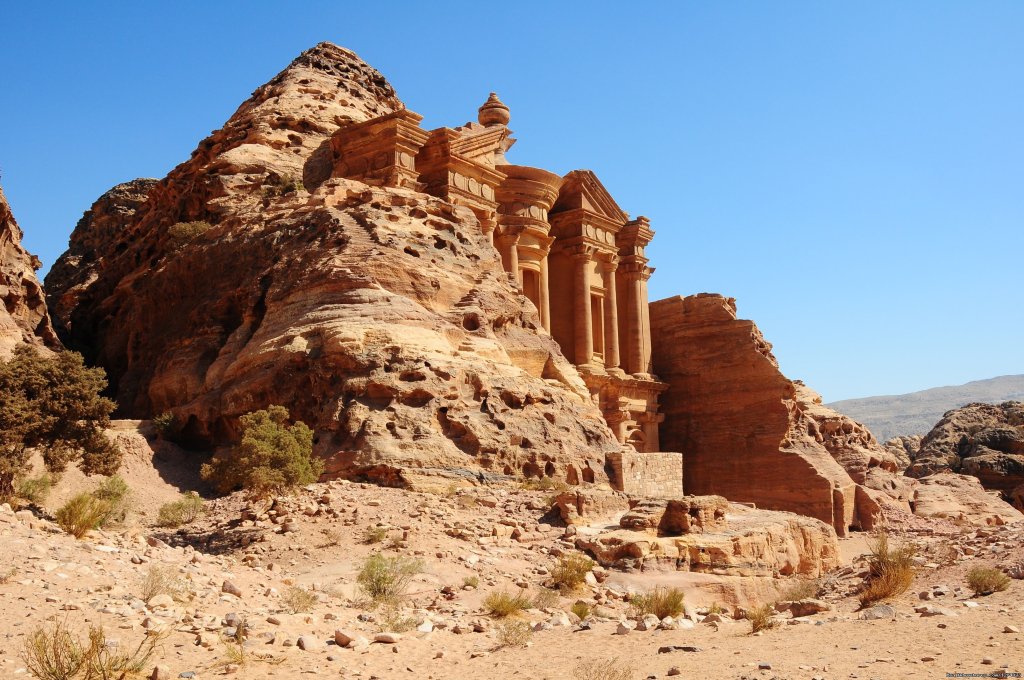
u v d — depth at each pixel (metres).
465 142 50.09
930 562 18.83
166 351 40.88
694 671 10.83
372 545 22.31
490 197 51.75
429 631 14.54
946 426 72.88
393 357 32.78
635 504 28.53
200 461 32.84
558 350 42.69
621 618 16.91
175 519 25.55
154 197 61.09
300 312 35.50
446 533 24.12
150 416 39.84
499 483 31.39
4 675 9.63
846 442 58.16
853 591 18.05
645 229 61.16
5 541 14.51
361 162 47.59
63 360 23.78
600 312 58.41
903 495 56.75
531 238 54.56
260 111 56.78
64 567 13.81
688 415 57.88
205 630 12.41
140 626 11.99
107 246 80.50
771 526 27.69
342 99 60.97
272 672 11.04
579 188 58.62
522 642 13.66
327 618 14.54
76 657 9.95
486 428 33.28
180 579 14.81
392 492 27.28
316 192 42.12
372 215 39.19
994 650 10.70
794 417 55.09
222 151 55.97
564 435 36.75
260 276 38.62
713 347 57.78
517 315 41.78
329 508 24.64
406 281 36.91
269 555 21.56
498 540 24.50
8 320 36.19
